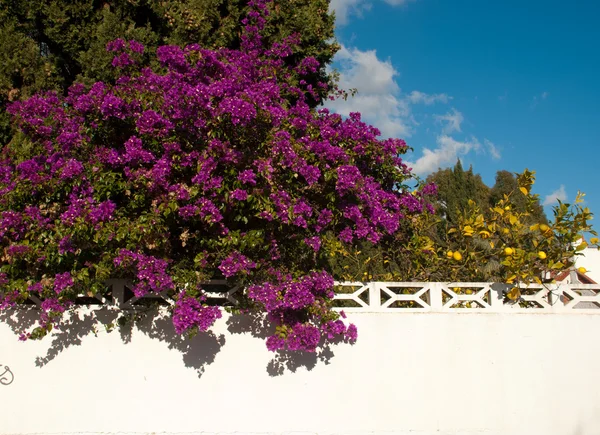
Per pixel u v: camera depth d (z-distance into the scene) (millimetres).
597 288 5883
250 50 7434
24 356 5332
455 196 21906
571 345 5793
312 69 7832
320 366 5559
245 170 4648
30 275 5043
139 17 7758
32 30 7289
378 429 5547
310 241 5137
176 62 5070
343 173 5078
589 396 5738
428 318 5711
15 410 5285
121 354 5395
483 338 5738
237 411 5438
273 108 4953
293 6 8352
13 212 4688
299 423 5484
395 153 6238
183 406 5391
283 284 5008
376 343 5637
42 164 5191
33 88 6891
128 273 5273
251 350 5496
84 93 5727
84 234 4539
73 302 5055
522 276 5602
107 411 5336
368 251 6645
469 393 5664
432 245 6402
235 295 5523
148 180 4766
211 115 4727
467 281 6137
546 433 5672
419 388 5625
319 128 5680
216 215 4609
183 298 4762
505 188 26828
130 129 5121
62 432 5289
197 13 7617
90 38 7285
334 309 5629
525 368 5734
